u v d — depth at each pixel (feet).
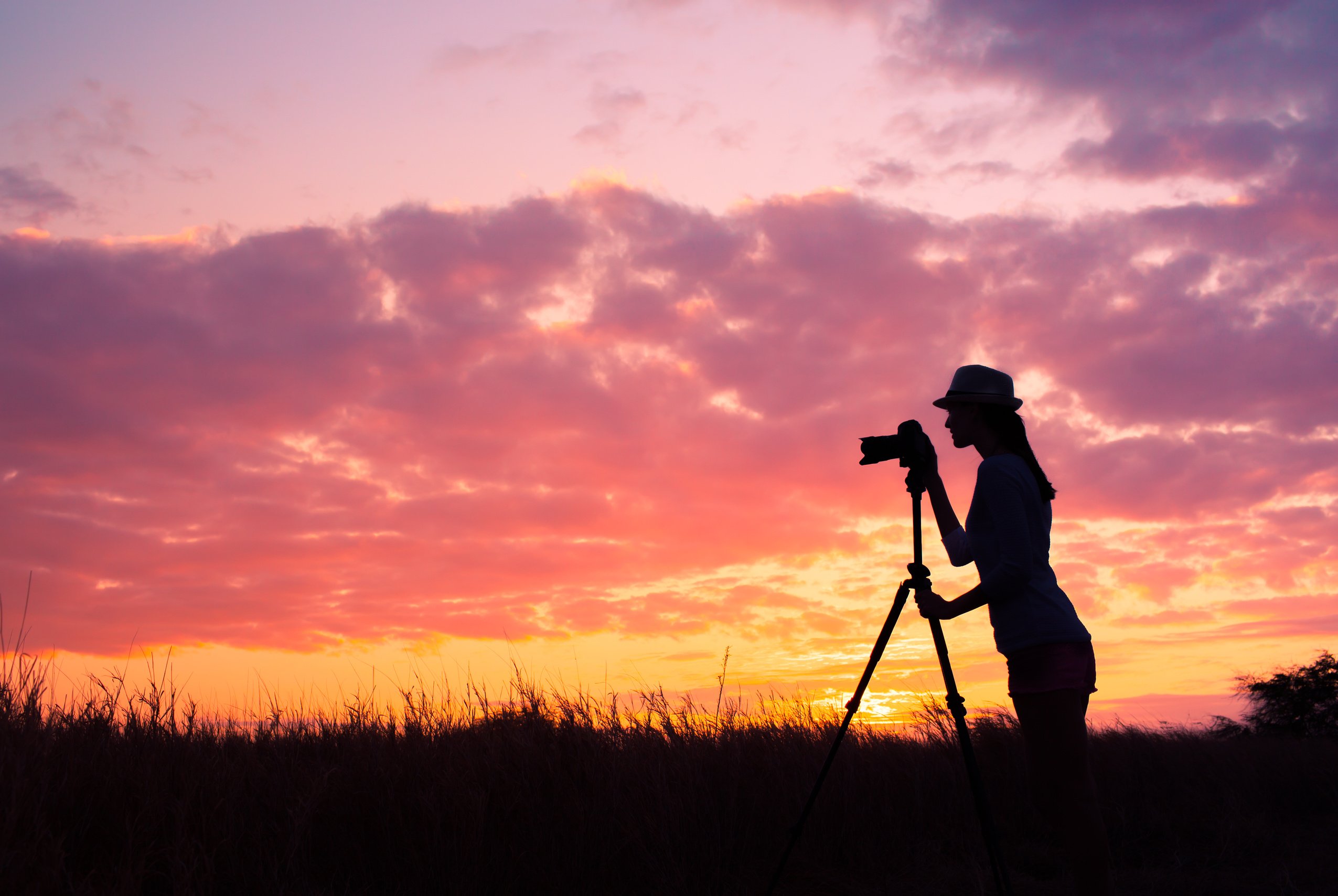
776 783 15.62
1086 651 10.01
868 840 15.30
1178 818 19.11
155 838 11.03
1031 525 10.36
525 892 12.29
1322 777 22.48
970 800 17.48
